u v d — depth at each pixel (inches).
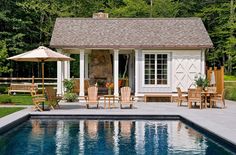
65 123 673.6
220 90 946.7
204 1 1843.0
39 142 501.4
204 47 1007.6
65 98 984.3
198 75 1012.5
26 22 1493.6
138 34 1058.1
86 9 1765.5
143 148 462.0
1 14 1438.2
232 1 1721.2
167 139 520.7
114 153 434.6
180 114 708.0
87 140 515.2
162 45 1001.5
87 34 1054.4
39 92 1197.7
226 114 710.5
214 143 490.9
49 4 1653.5
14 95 1181.1
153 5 1788.9
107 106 878.4
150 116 711.1
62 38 1032.2
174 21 1119.6
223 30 1770.4
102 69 1135.6
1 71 1293.1
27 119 703.7
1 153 434.6
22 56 771.4
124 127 629.0
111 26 1098.1
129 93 832.9
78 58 1686.8
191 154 427.2
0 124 562.9
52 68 1734.7
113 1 1830.7
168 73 1016.2
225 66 1795.0
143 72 1012.5
